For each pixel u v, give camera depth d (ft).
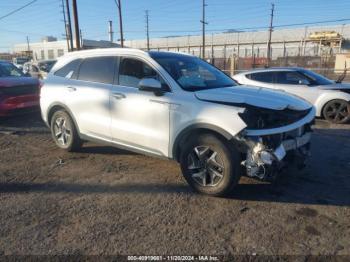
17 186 14.88
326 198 13.39
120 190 14.37
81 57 18.78
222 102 12.93
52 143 21.98
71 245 10.35
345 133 24.40
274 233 10.91
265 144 12.37
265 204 12.91
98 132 17.37
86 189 14.49
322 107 28.76
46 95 19.99
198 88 14.58
